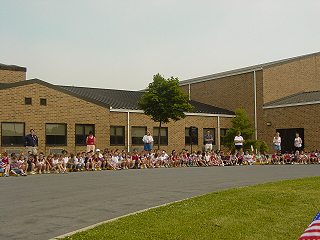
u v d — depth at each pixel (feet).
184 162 70.08
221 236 17.74
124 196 30.30
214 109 116.57
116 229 18.93
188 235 17.88
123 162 61.72
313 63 121.80
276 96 112.47
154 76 79.00
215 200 26.81
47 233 19.21
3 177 46.44
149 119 93.25
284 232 18.52
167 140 97.45
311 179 40.32
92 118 80.02
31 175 49.62
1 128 68.23
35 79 71.97
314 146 97.60
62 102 75.41
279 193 29.50
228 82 120.37
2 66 93.81
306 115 99.60
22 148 69.97
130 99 102.53
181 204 25.39
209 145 75.36
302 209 23.59
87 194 31.37
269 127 108.78
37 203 27.27
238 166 68.39
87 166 59.16
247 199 26.99
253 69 112.37
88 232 18.42
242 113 103.86
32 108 71.46
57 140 74.95
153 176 46.85
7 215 23.30
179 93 78.02
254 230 18.84
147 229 18.89
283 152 105.60
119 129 88.12
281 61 120.47
